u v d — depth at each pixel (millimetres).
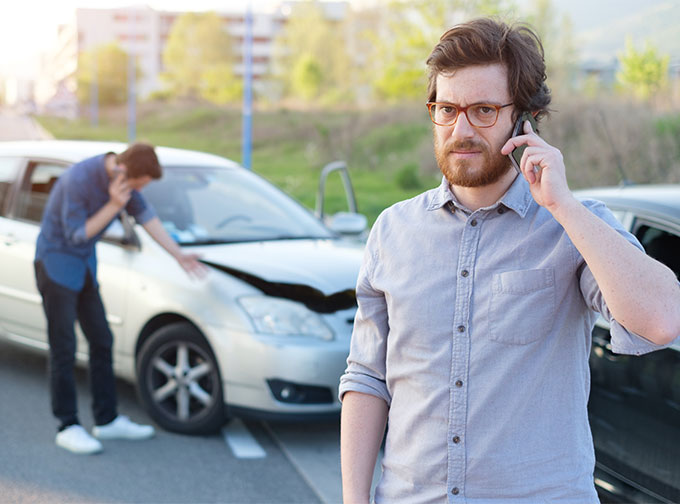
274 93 55094
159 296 4820
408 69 34844
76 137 59531
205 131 53281
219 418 4648
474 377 1693
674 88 18281
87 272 4508
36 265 4469
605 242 1539
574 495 1673
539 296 1666
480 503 1692
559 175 1592
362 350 1909
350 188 6496
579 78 21250
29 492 3916
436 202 1797
